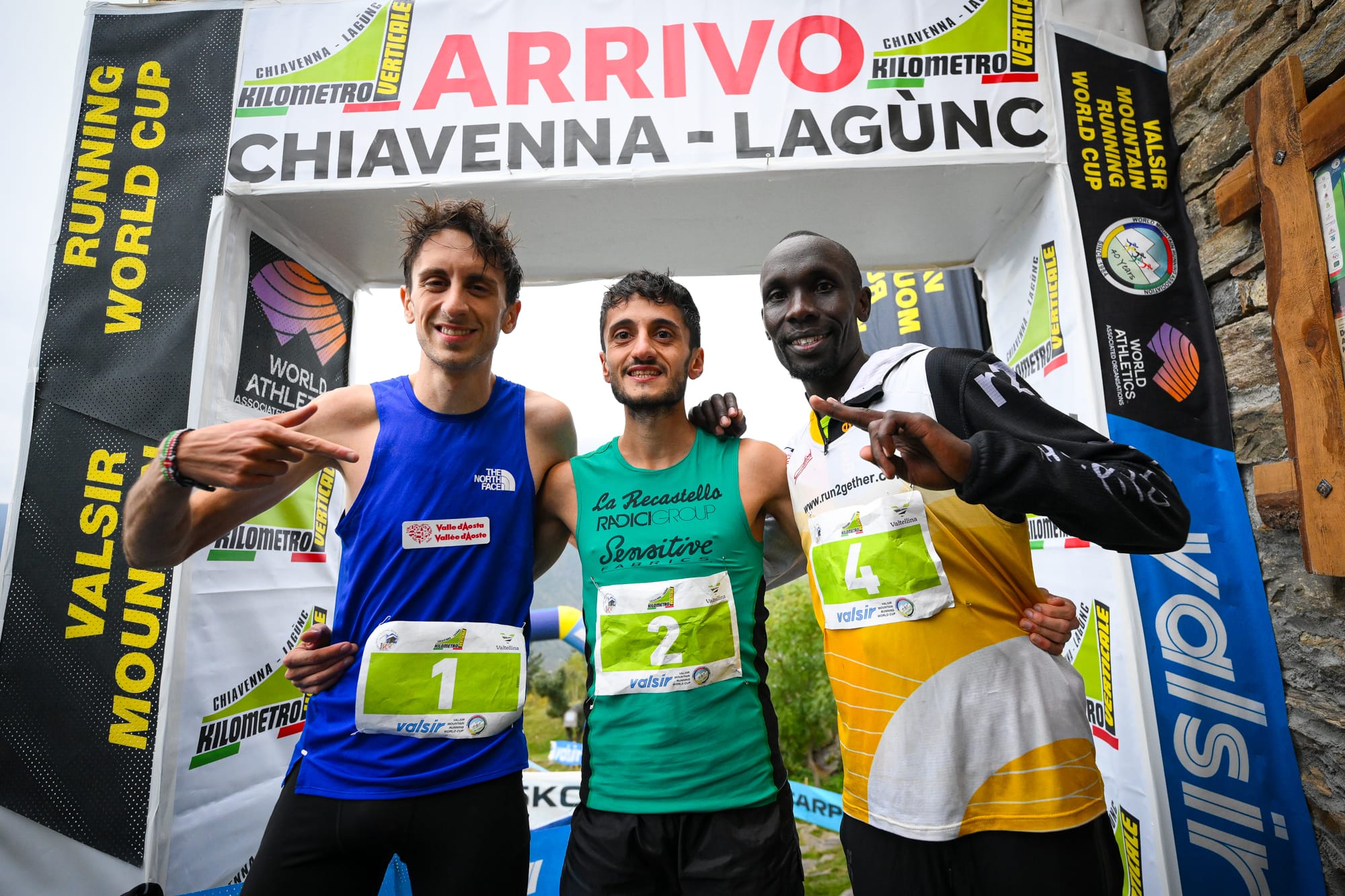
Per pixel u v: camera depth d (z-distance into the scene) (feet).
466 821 4.33
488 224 5.01
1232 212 6.12
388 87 7.44
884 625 3.99
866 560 4.12
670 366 4.83
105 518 6.68
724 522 4.77
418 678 4.49
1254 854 5.82
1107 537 3.39
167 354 7.00
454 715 4.47
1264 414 6.18
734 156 7.25
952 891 3.78
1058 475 3.22
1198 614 6.25
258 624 7.51
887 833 3.88
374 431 5.02
